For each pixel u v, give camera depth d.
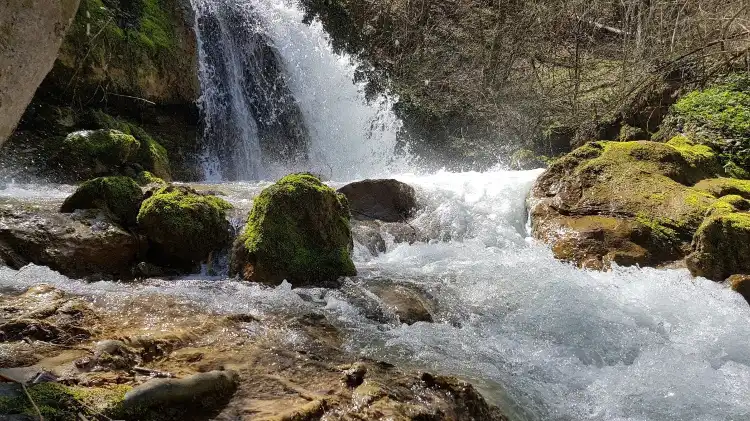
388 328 3.63
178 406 2.27
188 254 4.60
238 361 2.78
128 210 4.81
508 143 10.97
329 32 13.15
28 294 3.38
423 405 2.46
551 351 3.48
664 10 10.09
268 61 11.68
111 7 8.75
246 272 4.28
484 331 3.73
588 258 5.08
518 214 6.29
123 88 8.59
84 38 7.95
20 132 7.05
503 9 12.69
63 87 7.75
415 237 5.70
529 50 11.83
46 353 2.63
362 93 12.95
